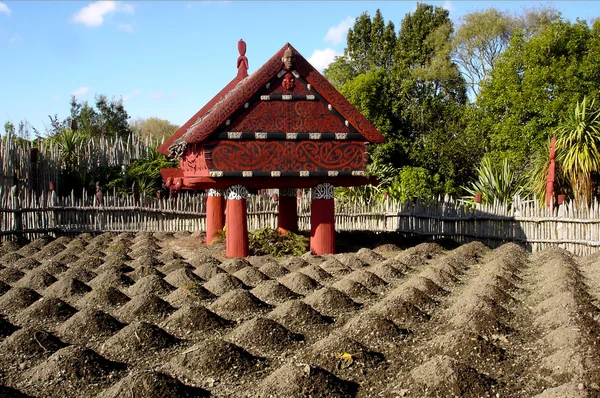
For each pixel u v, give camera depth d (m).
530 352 5.50
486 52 34.75
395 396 4.66
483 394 4.59
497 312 6.69
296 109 10.40
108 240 13.73
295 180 10.79
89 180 22.06
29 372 5.40
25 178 18.17
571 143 13.63
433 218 13.84
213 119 10.00
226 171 10.23
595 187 13.88
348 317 6.89
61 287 8.41
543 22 31.91
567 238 11.72
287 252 11.64
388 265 9.53
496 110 24.83
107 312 7.42
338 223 14.95
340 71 35.38
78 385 5.10
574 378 4.72
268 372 5.30
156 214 15.84
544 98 21.70
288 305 6.86
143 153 25.70
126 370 5.43
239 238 10.84
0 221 13.83
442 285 8.45
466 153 27.36
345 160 10.65
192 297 7.87
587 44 21.78
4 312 7.59
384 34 36.53
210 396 4.84
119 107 37.38
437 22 35.31
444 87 33.34
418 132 31.78
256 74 10.12
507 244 11.60
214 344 5.54
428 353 5.51
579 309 6.34
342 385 4.86
